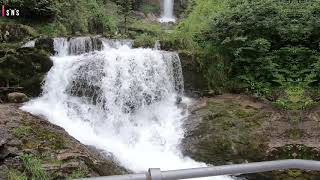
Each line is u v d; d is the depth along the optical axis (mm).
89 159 6387
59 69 9422
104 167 6559
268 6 10609
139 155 7965
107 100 9234
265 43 10117
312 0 11086
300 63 10180
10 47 9883
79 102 9070
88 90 9203
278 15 10500
